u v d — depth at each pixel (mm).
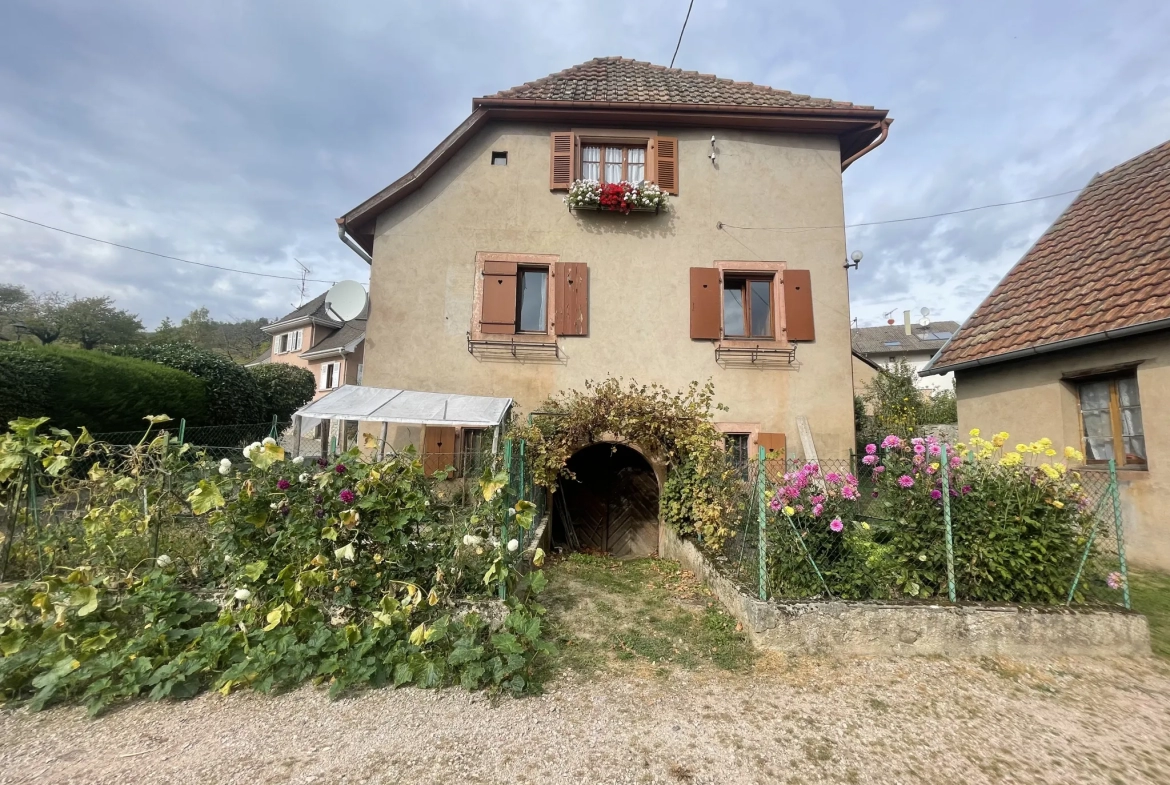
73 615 3660
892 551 4625
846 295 9773
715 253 9820
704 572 5926
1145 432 6406
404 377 9320
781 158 10070
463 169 9781
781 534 4684
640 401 7367
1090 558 4699
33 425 4840
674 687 3709
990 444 5008
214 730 3076
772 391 9531
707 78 11586
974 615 4242
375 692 3514
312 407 7758
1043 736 3213
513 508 4812
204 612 4035
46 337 34344
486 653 3725
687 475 6891
